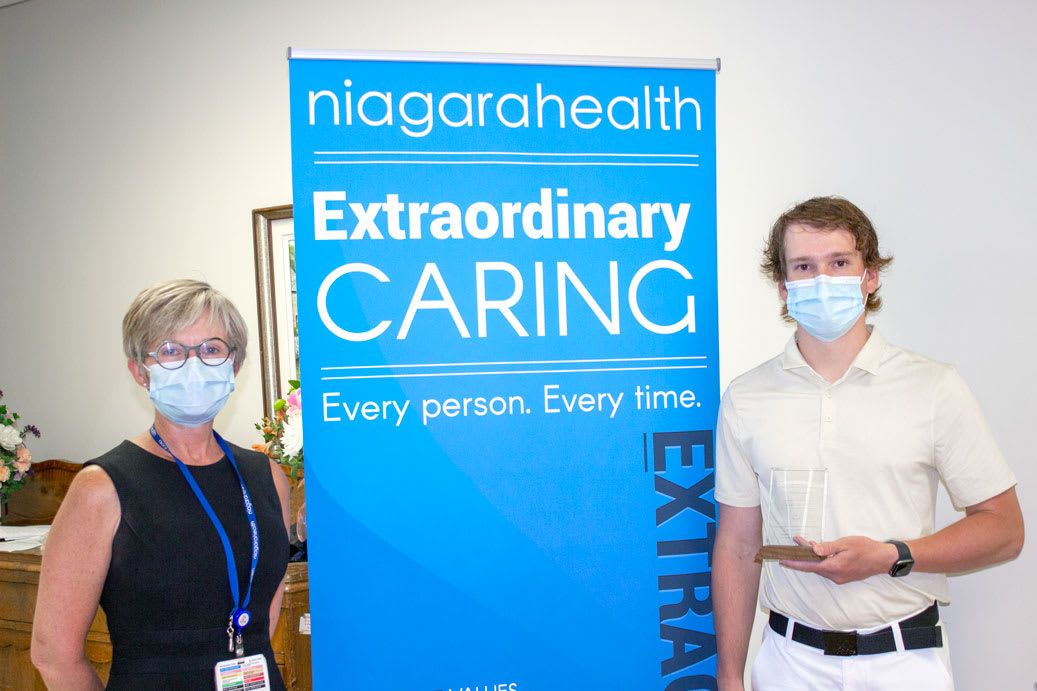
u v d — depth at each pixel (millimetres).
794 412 1733
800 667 1674
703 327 1792
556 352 1737
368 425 1680
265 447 2875
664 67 1777
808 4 2547
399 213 1697
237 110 3309
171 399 1479
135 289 3543
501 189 1727
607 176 1760
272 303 3242
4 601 2902
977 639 2428
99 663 2709
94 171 3619
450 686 1694
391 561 1680
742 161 2617
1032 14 2377
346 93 1687
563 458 1735
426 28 2959
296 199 1673
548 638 1722
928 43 2443
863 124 2504
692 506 1781
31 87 3746
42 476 3580
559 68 1748
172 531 1464
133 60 3516
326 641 1663
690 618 1777
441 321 1706
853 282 1648
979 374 2416
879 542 1553
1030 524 2398
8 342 3816
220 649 1477
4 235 3814
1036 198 2385
